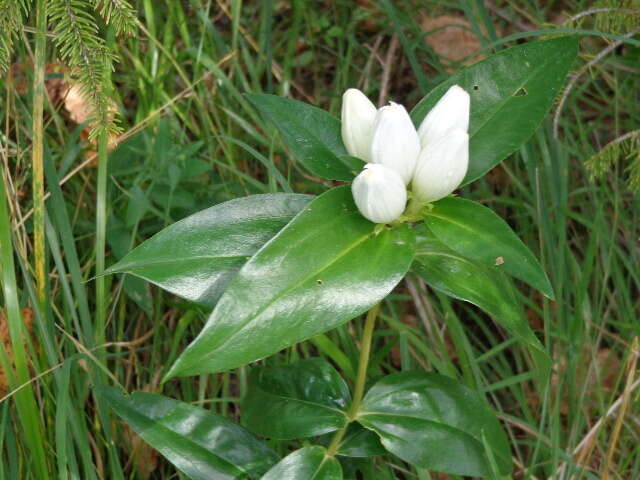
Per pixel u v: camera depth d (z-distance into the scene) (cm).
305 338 37
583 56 58
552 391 59
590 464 56
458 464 45
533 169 60
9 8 44
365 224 39
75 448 52
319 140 44
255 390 48
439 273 42
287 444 54
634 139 59
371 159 41
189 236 41
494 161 43
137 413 45
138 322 58
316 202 39
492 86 44
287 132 44
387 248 39
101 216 49
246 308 36
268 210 42
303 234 38
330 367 48
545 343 57
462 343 55
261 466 46
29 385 45
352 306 38
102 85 46
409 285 60
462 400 46
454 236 40
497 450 45
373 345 60
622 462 56
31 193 59
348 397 48
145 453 54
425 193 40
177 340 56
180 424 45
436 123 41
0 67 46
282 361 56
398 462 55
